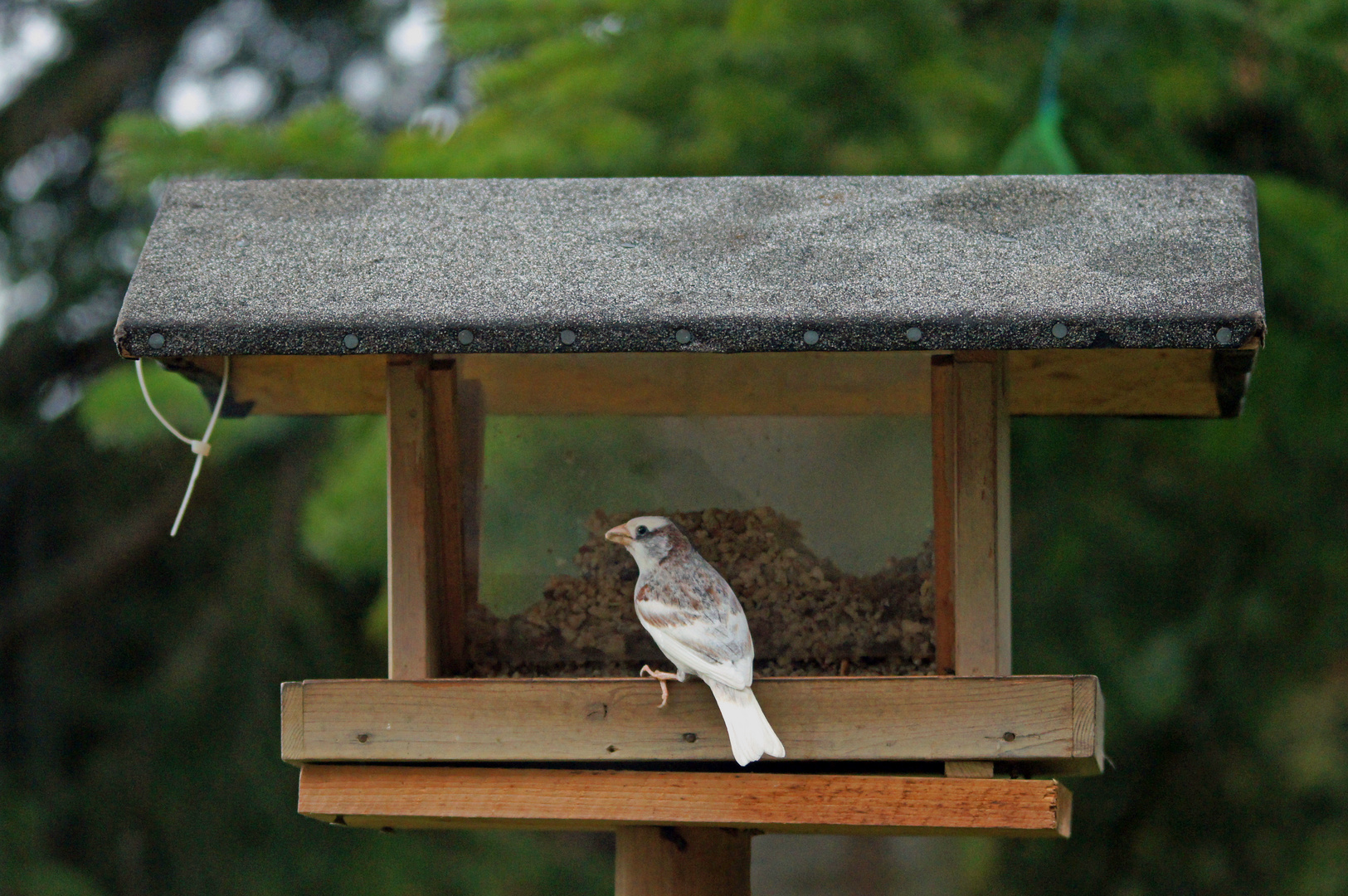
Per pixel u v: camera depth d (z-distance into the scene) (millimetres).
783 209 7023
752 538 7281
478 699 6707
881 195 7117
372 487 11438
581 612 7289
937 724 6598
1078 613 13883
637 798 6742
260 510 15320
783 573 7266
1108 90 11773
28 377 16219
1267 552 13461
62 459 15984
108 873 14984
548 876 15445
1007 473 7191
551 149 10984
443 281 6629
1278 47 11750
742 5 11336
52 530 16188
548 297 6496
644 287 6547
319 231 6977
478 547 7289
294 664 15055
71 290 16203
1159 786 14078
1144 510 13586
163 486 15742
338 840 15164
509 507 7301
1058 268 6578
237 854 14953
